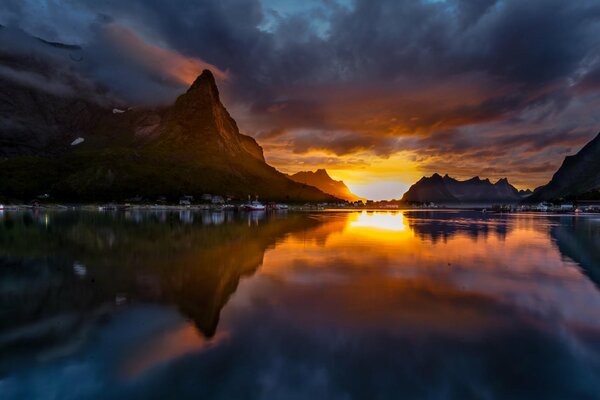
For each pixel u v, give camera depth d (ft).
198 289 48.49
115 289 48.37
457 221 233.35
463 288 49.37
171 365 27.27
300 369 26.66
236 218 247.70
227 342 31.19
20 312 38.93
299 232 137.08
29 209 394.73
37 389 24.48
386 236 123.44
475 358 28.50
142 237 113.91
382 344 30.89
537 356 28.89
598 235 128.06
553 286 50.80
